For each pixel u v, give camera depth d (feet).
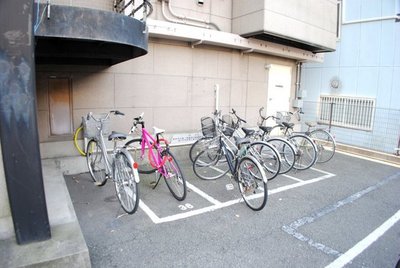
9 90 6.79
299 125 28.78
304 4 20.88
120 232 9.99
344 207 12.57
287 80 26.45
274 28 19.04
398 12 23.04
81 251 7.41
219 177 15.81
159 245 9.24
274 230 10.35
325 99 28.40
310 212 11.94
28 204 7.40
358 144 26.11
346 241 9.76
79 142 15.90
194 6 19.02
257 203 12.22
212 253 8.86
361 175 17.48
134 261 8.39
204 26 19.61
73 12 9.11
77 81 15.67
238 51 21.98
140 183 14.80
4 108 6.79
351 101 26.53
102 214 11.30
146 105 18.02
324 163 20.06
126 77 17.08
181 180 12.32
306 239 9.81
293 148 16.19
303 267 8.32
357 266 8.43
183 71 19.25
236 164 13.12
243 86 22.85
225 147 13.93
